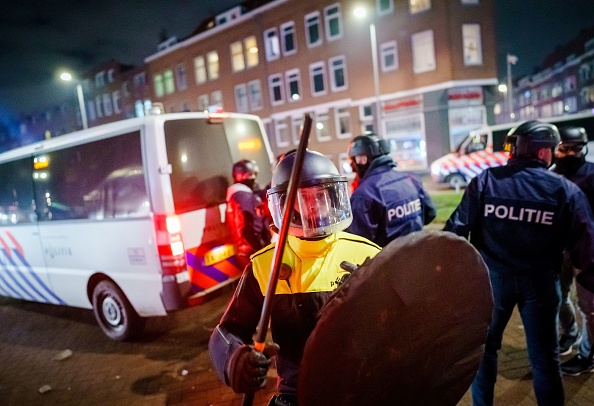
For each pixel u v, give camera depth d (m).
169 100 32.47
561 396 2.26
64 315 5.62
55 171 4.59
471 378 1.30
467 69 20.86
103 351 4.27
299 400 1.09
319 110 25.19
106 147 4.09
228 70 28.58
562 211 2.13
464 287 1.17
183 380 3.53
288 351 1.43
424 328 1.14
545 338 2.25
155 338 4.43
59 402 3.41
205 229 4.05
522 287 2.23
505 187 2.25
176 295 3.78
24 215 5.02
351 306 1.03
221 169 4.39
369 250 1.52
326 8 23.67
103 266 4.25
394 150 22.89
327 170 1.43
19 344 4.75
